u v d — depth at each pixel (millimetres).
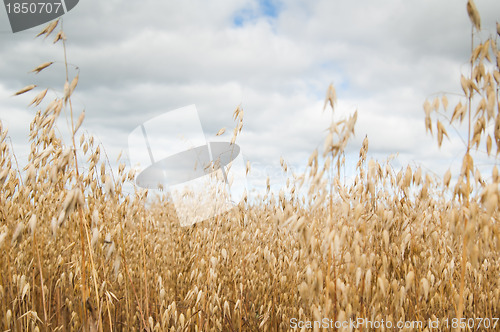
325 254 2652
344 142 2254
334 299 2529
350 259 2586
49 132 3088
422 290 2891
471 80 2160
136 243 3992
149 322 3324
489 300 3459
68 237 3932
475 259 2203
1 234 3246
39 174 3518
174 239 4520
